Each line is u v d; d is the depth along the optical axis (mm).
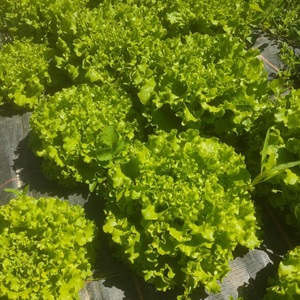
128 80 875
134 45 882
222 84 772
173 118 811
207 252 624
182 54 829
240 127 795
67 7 1012
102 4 1015
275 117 736
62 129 773
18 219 664
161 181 646
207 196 636
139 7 1028
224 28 972
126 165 708
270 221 792
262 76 817
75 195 827
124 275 727
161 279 662
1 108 982
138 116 840
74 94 815
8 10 1094
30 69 935
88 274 686
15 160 896
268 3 1059
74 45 925
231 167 686
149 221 632
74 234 676
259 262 746
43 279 621
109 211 684
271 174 668
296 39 1083
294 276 603
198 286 677
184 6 994
